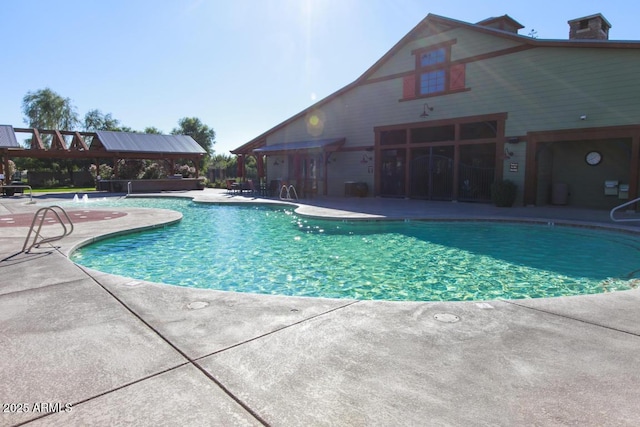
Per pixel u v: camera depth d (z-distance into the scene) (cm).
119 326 300
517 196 1334
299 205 1395
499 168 1367
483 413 189
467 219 1016
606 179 1298
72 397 205
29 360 246
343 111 1853
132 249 762
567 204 1374
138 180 2483
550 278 555
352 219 1040
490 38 1363
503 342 268
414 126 1598
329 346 264
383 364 238
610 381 217
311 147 1767
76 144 2608
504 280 549
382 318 314
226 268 624
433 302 353
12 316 322
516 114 1318
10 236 747
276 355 252
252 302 355
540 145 1309
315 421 185
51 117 4231
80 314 326
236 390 211
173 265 643
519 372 228
